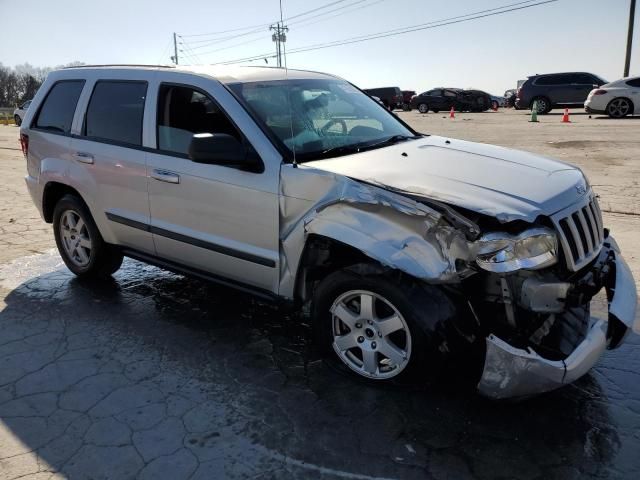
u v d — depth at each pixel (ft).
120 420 10.06
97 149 14.78
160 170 13.15
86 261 16.52
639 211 22.91
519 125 62.80
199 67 13.93
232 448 9.26
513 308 9.28
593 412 10.05
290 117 12.47
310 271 11.16
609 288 10.58
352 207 10.09
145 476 8.68
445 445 9.25
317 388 10.96
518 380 8.93
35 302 15.39
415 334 9.70
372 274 9.96
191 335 13.30
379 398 10.56
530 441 9.31
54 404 10.59
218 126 12.28
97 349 12.69
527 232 9.04
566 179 10.80
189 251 13.21
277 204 11.15
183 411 10.29
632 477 8.46
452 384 10.95
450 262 9.18
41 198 16.89
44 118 16.69
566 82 77.71
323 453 9.11
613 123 58.65
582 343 9.29
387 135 13.83
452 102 105.29
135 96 14.12
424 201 9.45
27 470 8.86
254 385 11.11
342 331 11.14
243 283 12.62
